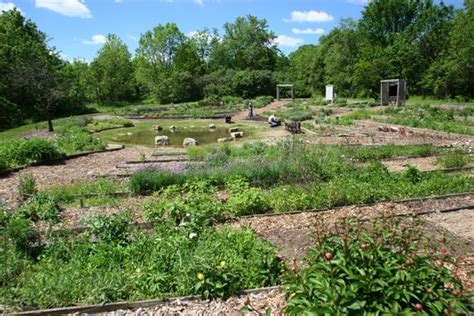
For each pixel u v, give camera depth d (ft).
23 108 111.14
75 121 91.35
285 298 13.32
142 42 217.97
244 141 63.36
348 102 139.03
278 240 21.56
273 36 255.70
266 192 29.99
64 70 139.03
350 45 201.26
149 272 16.60
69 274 16.71
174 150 55.47
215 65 252.83
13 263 17.48
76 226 24.38
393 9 195.83
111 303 15.15
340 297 10.16
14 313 14.64
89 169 43.04
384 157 43.55
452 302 10.29
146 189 32.19
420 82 159.53
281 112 108.06
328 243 12.42
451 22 169.68
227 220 25.09
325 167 34.99
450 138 57.31
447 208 26.12
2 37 121.70
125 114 120.57
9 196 32.42
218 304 15.03
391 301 10.20
